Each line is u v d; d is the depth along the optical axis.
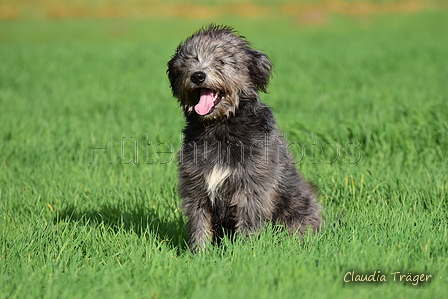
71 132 16.88
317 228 9.61
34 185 12.66
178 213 10.74
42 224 9.53
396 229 8.74
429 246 8.09
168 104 21.50
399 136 14.50
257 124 9.16
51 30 66.00
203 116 8.95
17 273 7.52
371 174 12.02
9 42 53.84
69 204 11.14
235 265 7.66
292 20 75.31
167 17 83.69
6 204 11.32
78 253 8.44
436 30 54.38
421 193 10.73
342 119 16.42
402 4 86.19
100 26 71.25
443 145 14.15
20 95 25.14
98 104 22.23
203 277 7.17
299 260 7.60
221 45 9.30
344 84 25.27
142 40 57.25
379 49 38.03
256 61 9.62
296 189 9.70
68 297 6.75
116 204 11.24
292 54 36.66
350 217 9.62
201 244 9.18
